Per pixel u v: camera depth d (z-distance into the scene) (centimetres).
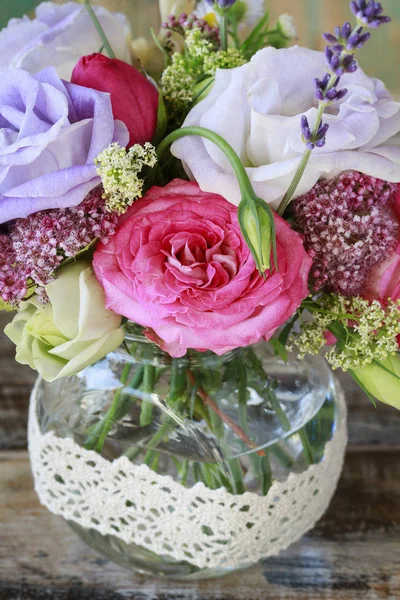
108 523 45
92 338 38
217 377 42
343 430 48
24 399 58
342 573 49
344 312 39
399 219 40
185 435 42
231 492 43
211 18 45
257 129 37
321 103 33
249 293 36
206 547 45
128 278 36
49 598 48
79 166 36
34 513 52
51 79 37
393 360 41
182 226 36
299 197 38
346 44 32
